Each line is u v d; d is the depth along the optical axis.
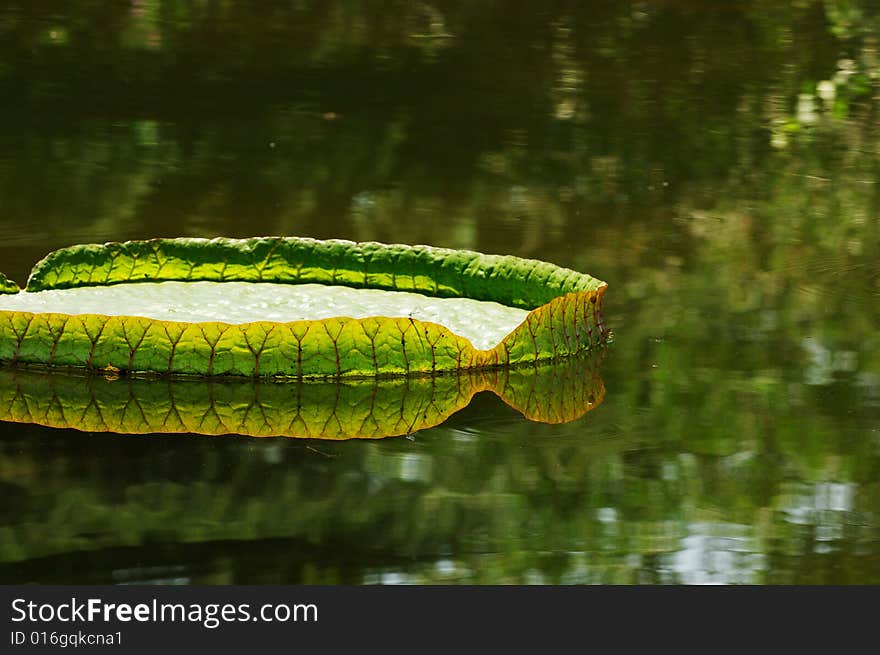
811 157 11.14
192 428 5.31
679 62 15.51
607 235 8.55
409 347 5.94
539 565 4.25
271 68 14.41
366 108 12.63
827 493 4.79
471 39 16.42
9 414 5.41
